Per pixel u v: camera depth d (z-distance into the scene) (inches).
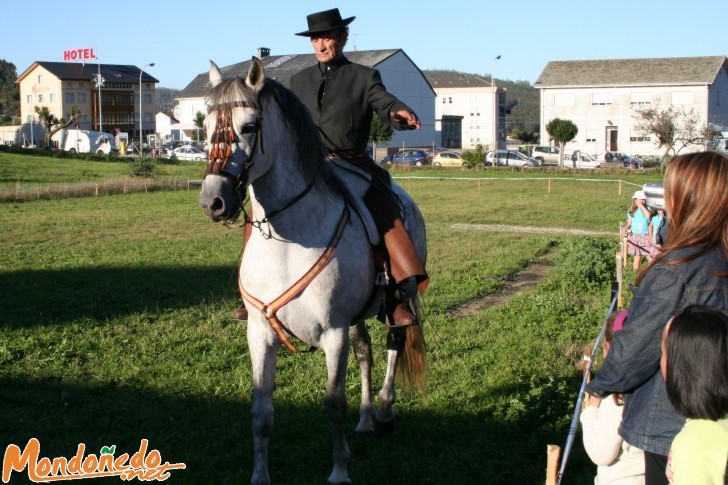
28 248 557.3
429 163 2047.2
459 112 3447.3
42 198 989.2
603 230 724.0
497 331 319.9
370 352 212.4
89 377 254.8
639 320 113.0
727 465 99.6
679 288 111.7
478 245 589.6
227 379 254.5
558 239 635.5
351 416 224.4
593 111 2409.0
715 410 100.3
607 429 126.0
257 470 168.1
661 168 1759.4
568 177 1536.7
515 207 936.9
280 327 168.1
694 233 113.3
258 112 156.9
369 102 191.0
